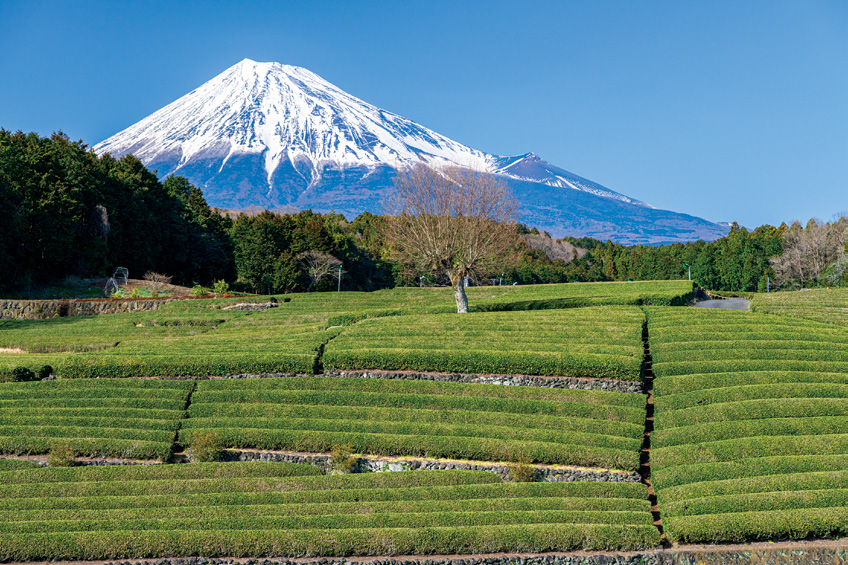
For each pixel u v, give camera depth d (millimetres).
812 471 27969
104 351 44812
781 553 23938
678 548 24547
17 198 73750
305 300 71812
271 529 24984
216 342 47500
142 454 31750
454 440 31500
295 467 30500
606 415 34000
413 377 39312
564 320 47781
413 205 59375
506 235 58719
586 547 24500
